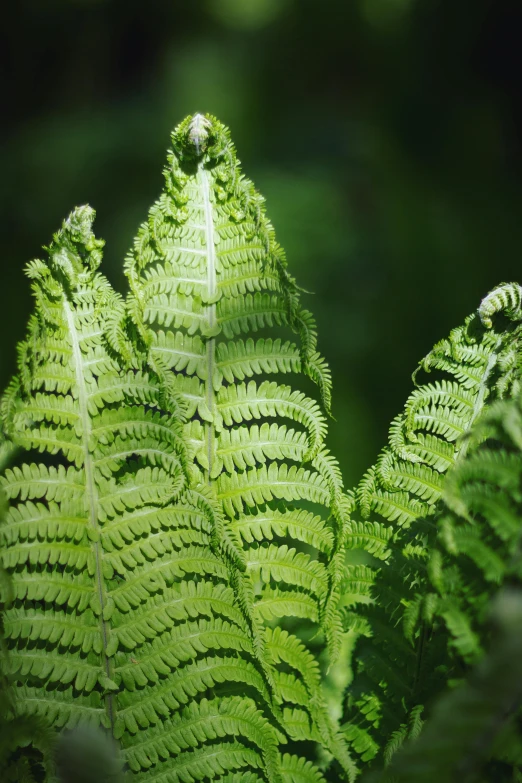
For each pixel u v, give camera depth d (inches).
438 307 214.4
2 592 70.8
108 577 72.4
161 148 270.5
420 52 375.6
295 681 74.0
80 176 263.9
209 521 73.2
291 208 222.2
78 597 72.2
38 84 389.4
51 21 382.6
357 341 187.6
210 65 358.6
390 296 211.0
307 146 302.0
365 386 173.3
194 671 72.7
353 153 297.4
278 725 74.3
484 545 69.0
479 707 66.7
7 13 371.9
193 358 74.0
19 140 318.3
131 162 266.7
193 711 72.7
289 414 74.0
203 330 74.2
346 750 73.8
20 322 194.1
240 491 73.8
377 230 242.2
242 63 370.0
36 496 72.1
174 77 351.3
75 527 72.3
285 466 73.8
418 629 73.7
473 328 74.4
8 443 72.1
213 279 74.4
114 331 73.0
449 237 256.1
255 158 284.5
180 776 72.4
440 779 67.4
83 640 72.1
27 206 257.0
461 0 356.2
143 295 73.4
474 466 68.9
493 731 67.0
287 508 74.1
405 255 232.4
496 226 279.6
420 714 72.9
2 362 156.6
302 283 200.5
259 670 73.5
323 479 73.7
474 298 225.6
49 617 71.9
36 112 383.6
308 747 76.3
